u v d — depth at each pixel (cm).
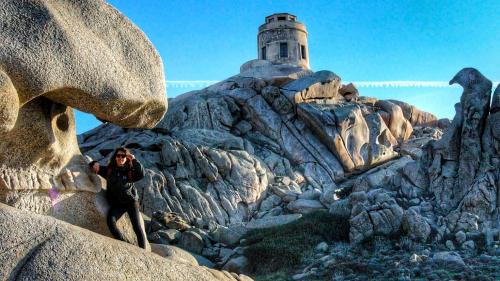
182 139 2680
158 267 471
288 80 3344
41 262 402
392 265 1402
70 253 417
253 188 2506
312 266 1522
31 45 430
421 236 1620
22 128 466
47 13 448
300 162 2975
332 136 2967
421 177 2009
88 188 536
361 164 2998
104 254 436
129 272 444
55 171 512
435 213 1831
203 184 2453
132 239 567
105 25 504
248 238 1892
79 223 526
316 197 2464
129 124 536
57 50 446
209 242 1930
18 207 470
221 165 2517
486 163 1886
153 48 542
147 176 2283
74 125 544
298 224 1878
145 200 2220
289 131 3109
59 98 476
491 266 1330
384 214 1709
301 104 3123
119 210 552
